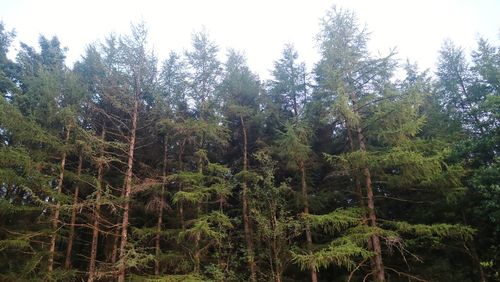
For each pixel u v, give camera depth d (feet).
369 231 48.37
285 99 83.82
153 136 70.79
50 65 81.35
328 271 70.23
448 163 58.03
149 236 62.28
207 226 52.29
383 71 59.93
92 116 70.23
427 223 62.85
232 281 58.49
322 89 64.39
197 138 71.00
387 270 64.28
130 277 54.19
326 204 67.36
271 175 60.39
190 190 60.13
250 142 77.77
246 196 64.08
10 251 60.39
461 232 48.11
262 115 74.59
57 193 56.34
